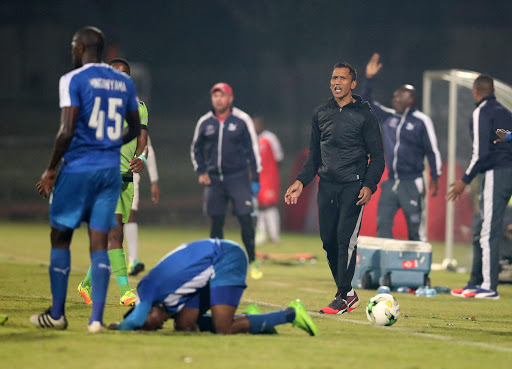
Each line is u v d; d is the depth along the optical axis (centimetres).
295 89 14038
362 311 3062
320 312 2969
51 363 1856
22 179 10488
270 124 16012
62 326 2309
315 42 11481
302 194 7694
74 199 2239
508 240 4481
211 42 14212
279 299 3416
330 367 1903
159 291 2269
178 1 13438
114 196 2283
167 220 8238
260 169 4303
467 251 5503
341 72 2984
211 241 2286
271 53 12419
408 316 3000
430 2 12269
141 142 2881
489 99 3753
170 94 16438
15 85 16562
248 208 4291
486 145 3716
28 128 15162
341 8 11294
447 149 5812
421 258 3997
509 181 3762
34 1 16225
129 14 13938
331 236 3064
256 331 2303
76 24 15650
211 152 4256
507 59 14912
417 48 13888
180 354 1983
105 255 2261
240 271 2286
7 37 16538
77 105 2189
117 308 2875
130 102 2325
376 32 12038
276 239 6475
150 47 14750
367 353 2106
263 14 11344
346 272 2991
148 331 2302
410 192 4372
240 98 16500
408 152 4362
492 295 3762
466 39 14712
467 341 2408
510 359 2117
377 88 13400
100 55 2294
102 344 2081
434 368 1948
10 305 2855
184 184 10844
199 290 2320
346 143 2983
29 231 6712
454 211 5559
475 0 14850
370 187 2948
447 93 5531
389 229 4438
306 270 4931
